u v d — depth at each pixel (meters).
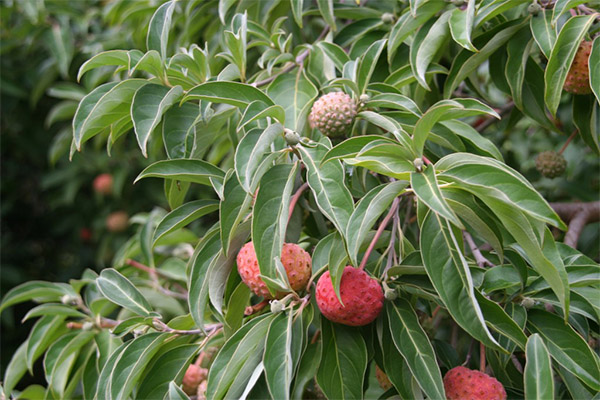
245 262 1.43
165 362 1.56
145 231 2.46
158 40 1.56
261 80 1.95
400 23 1.80
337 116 1.59
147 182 4.42
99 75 3.04
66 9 3.52
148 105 1.49
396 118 1.69
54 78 3.78
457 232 1.39
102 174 4.45
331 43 1.93
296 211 1.58
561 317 1.43
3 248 5.10
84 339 2.01
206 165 1.54
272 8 2.20
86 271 2.24
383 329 1.43
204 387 1.81
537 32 1.66
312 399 1.76
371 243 1.43
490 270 1.51
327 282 1.39
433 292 1.41
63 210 4.91
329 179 1.39
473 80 2.08
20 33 3.60
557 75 1.57
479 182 1.23
